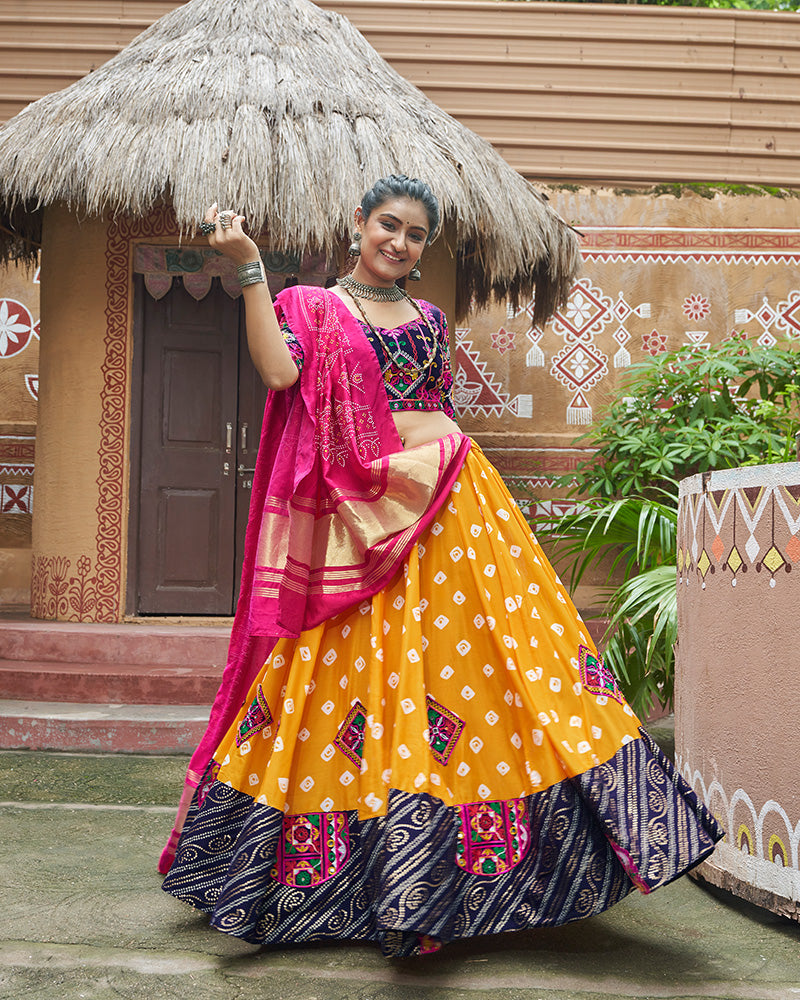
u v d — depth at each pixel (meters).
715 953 2.09
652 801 2.03
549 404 6.93
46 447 5.48
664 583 3.77
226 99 4.92
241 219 2.09
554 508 6.81
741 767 2.34
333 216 4.69
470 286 6.43
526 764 2.08
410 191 2.31
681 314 7.00
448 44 7.22
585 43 7.23
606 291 7.01
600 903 2.02
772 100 7.29
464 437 2.32
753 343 6.81
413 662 2.06
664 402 6.75
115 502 5.39
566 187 7.12
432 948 1.96
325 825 2.06
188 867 2.12
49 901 2.30
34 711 4.21
